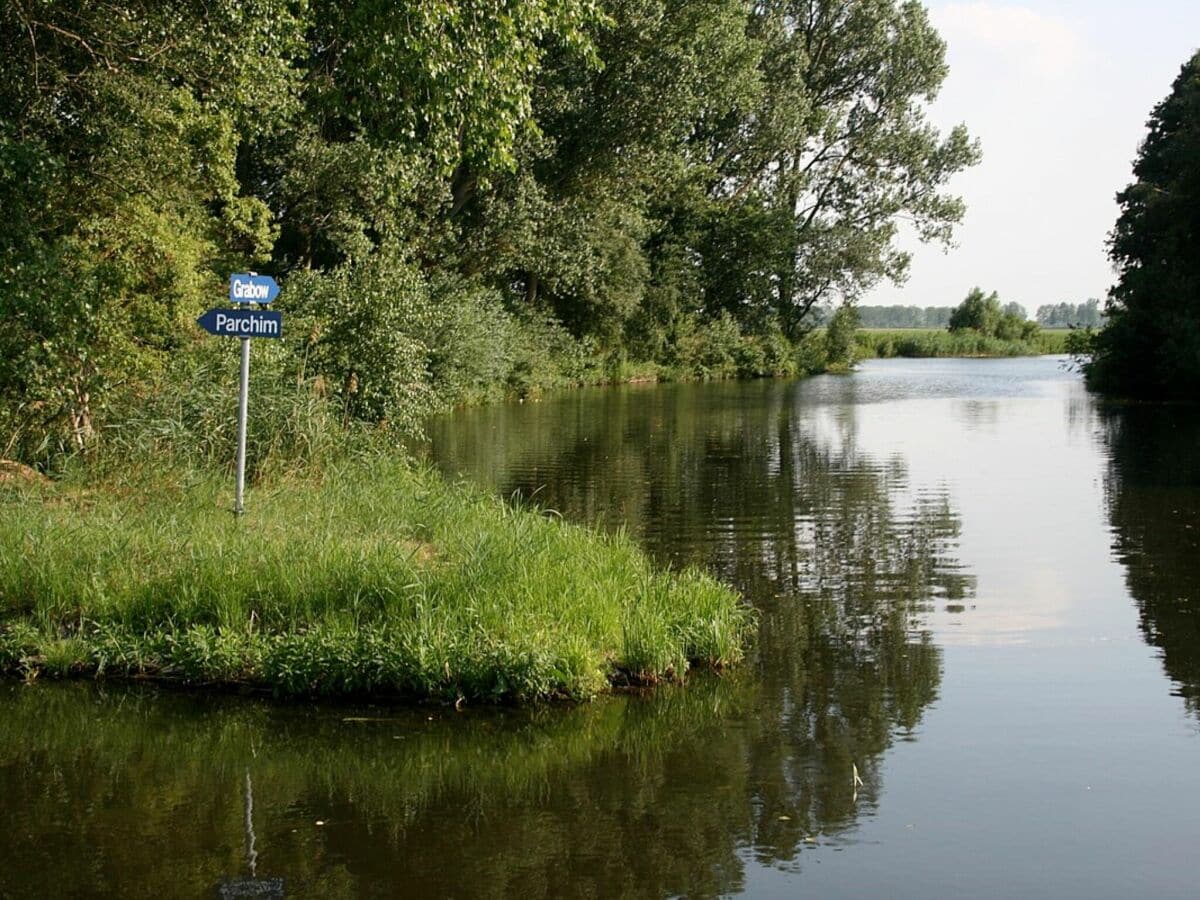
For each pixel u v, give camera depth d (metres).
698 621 7.97
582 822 5.36
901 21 52.19
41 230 12.73
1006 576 10.60
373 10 13.52
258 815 5.44
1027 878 4.81
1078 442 23.08
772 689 7.30
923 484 16.83
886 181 54.47
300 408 12.48
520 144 28.03
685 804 5.57
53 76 13.02
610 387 45.25
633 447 21.92
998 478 17.55
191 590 7.73
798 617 9.12
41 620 7.61
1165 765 6.04
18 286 10.73
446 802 5.61
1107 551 11.78
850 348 64.56
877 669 7.72
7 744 6.32
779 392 42.12
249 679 7.16
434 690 6.98
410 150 16.52
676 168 35.12
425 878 4.79
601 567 8.74
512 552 8.56
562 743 6.38
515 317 38.66
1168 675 7.57
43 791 5.70
